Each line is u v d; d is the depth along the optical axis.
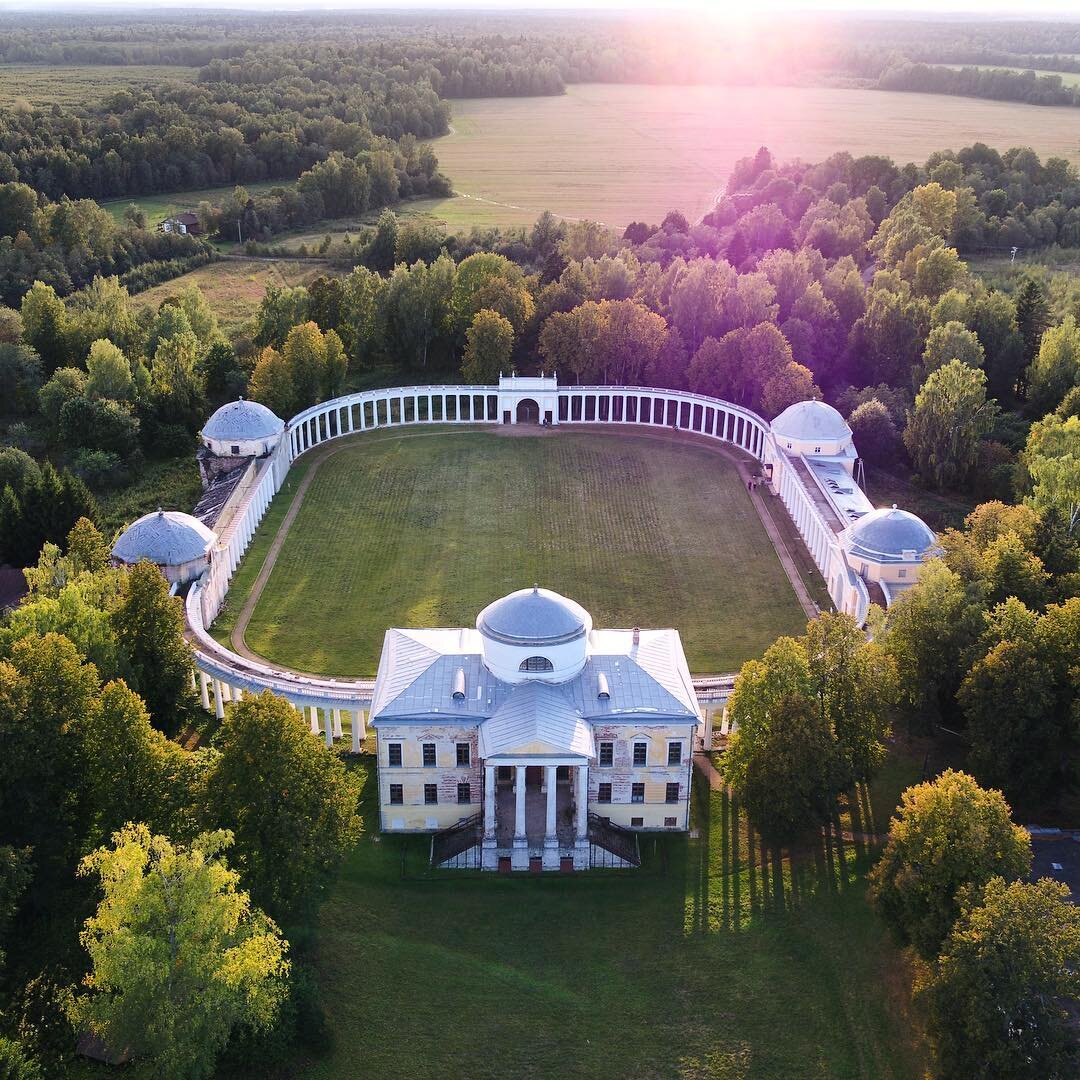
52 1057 82.44
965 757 120.38
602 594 159.25
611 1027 87.62
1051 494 155.38
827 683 109.00
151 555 147.00
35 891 94.00
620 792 109.31
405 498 191.75
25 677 99.12
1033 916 76.88
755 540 176.75
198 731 125.38
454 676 110.12
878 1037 86.31
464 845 106.00
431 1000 89.81
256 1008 78.56
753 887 102.62
